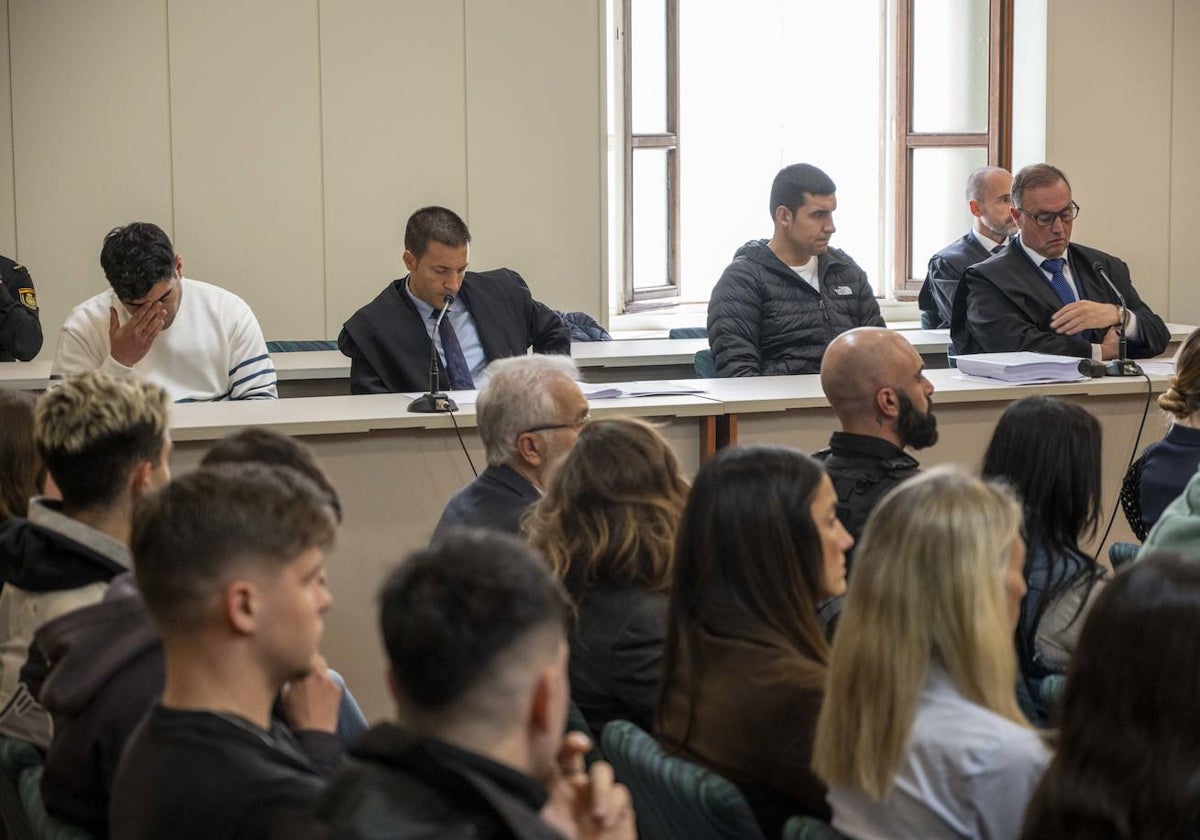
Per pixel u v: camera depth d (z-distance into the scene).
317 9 6.22
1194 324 7.73
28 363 5.00
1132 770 1.30
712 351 4.83
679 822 1.72
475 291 4.30
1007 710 1.57
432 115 6.40
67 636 1.66
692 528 1.84
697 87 7.38
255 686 1.47
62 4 5.94
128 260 3.74
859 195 7.70
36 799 1.73
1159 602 1.32
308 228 6.30
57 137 5.99
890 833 1.56
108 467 1.87
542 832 1.08
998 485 1.63
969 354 4.75
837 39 7.55
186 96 6.11
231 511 1.44
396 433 3.38
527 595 1.15
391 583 1.18
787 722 1.70
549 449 2.72
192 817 1.38
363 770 1.12
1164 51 7.49
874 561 1.59
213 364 3.98
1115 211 7.52
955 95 7.51
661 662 1.98
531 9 6.48
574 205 6.62
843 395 2.84
